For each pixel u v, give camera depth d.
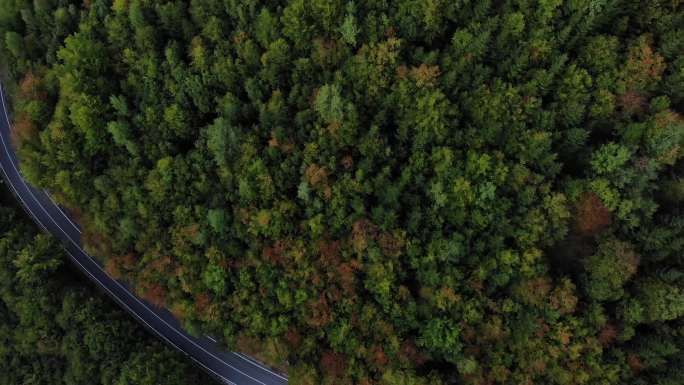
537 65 50.66
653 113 48.50
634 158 48.34
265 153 55.25
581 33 49.12
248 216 55.34
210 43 56.78
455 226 53.78
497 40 50.28
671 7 47.50
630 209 48.59
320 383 56.22
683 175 48.91
